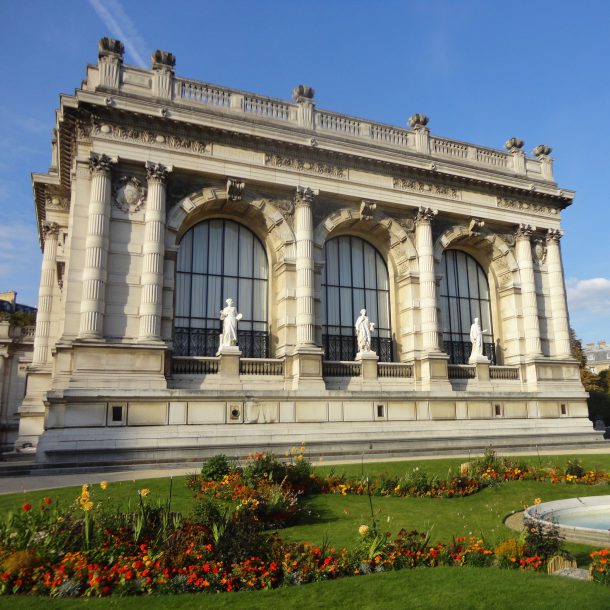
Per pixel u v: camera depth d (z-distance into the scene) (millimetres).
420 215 35031
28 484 19219
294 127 32250
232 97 31484
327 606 8844
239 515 12859
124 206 27859
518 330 37219
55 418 24266
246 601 9094
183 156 29359
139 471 22297
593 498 16719
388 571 10648
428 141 36406
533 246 39156
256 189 31359
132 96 28391
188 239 31625
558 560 10727
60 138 29609
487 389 35156
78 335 26188
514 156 39406
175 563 10172
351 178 33438
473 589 9281
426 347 33312
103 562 10227
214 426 26375
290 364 30078
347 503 17156
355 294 35281
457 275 38750
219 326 31391
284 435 27312
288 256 31422
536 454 28297
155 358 26297
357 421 29594
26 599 9039
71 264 26719
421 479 19109
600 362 129250
